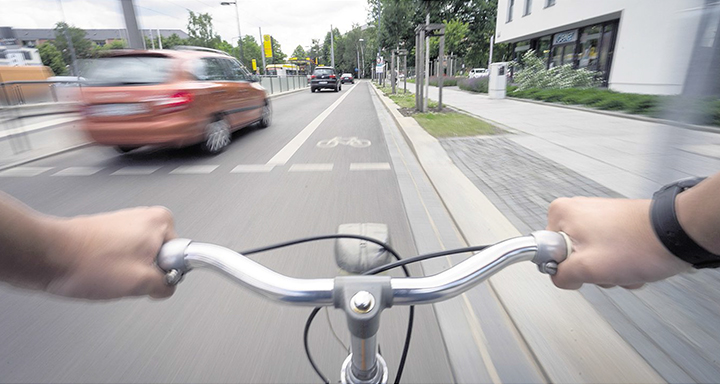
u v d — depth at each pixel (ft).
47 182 17.16
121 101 18.79
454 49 133.18
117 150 23.02
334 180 16.62
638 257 2.01
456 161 18.29
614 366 5.68
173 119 19.21
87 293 2.21
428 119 32.81
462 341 6.56
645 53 42.45
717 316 6.70
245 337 6.88
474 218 11.53
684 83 9.65
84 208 14.11
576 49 61.16
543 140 22.79
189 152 22.84
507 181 14.97
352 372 2.56
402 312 7.38
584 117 32.76
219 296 8.09
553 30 63.67
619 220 2.11
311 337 6.81
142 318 7.47
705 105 9.76
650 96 33.17
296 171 18.25
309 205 13.61
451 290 2.26
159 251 2.34
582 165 16.99
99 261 2.17
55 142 25.86
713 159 11.44
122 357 6.48
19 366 6.35
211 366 6.23
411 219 12.07
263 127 32.35
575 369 5.65
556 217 2.46
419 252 9.94
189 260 2.35
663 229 1.90
